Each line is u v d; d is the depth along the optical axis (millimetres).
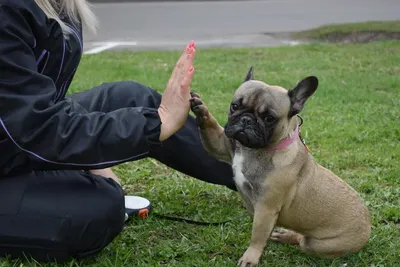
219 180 1771
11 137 1284
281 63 4348
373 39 5953
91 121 1334
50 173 1425
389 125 2586
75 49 1417
